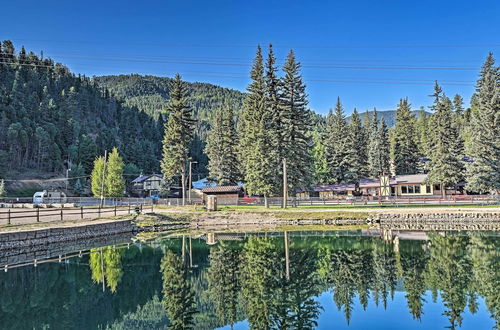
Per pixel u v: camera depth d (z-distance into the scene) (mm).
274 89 52719
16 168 115250
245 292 17156
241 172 68000
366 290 17047
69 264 23047
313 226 43188
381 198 58344
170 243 31391
